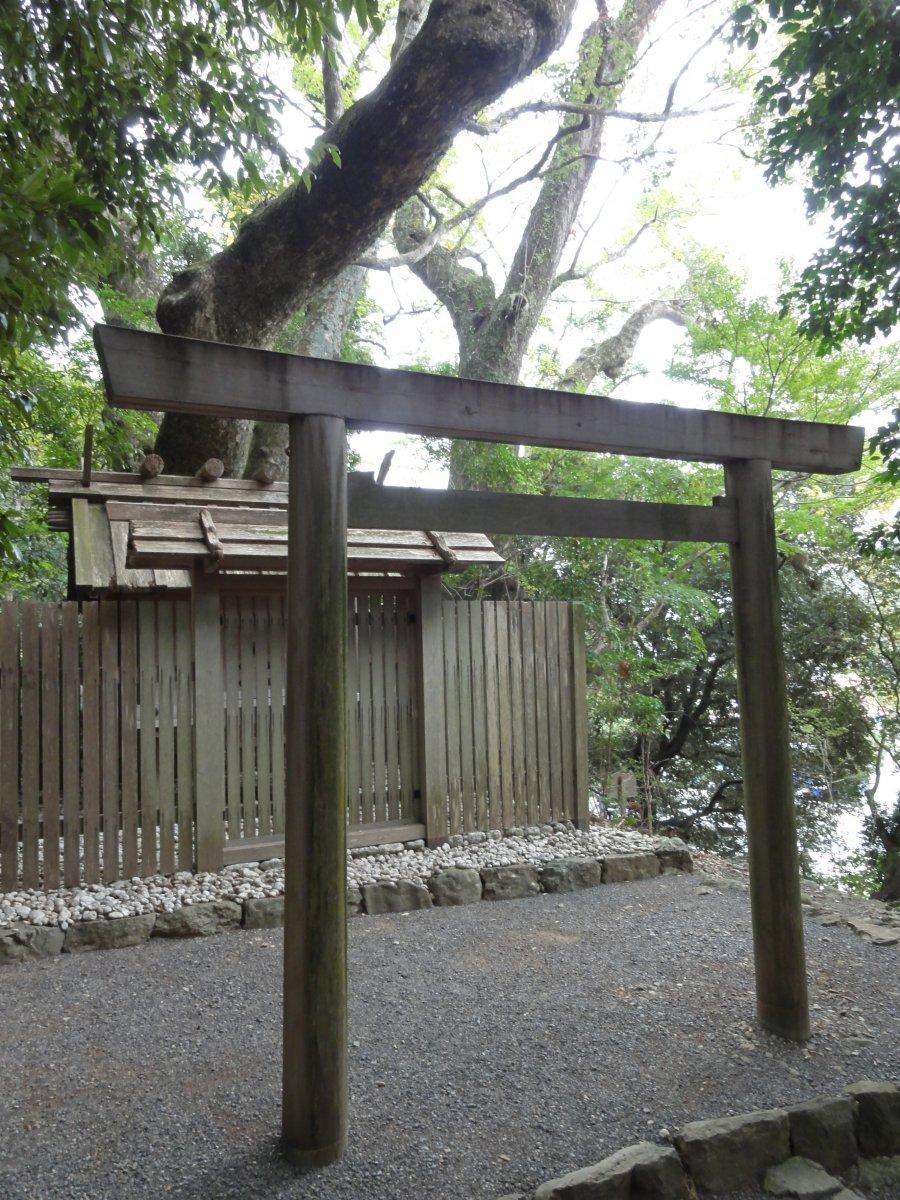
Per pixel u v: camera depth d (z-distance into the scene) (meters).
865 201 5.24
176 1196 2.28
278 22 5.11
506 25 6.82
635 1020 3.43
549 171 11.17
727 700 14.96
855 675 14.02
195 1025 3.36
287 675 2.59
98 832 4.75
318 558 2.57
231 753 5.15
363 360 13.10
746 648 3.47
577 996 3.67
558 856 5.60
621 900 5.16
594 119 12.57
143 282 11.81
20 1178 2.35
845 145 5.18
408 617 5.82
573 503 3.22
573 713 6.39
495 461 9.19
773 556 3.50
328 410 2.62
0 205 3.18
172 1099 2.78
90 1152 2.48
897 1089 2.85
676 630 12.49
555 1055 3.12
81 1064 3.03
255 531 5.16
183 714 5.03
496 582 9.41
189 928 4.41
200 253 13.35
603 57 11.21
